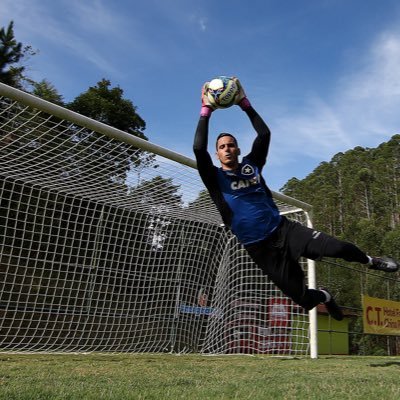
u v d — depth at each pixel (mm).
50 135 6402
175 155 7141
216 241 10258
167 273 9727
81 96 18500
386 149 66250
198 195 8023
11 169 7293
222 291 9742
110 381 3676
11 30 15844
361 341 15156
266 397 2930
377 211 47406
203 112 3256
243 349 9242
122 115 19062
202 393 3035
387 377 4453
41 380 3617
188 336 9539
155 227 9781
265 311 9188
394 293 16797
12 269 10305
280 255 3072
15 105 5918
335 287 14867
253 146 3297
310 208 9117
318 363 6566
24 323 9203
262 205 3121
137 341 9297
